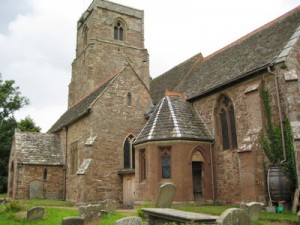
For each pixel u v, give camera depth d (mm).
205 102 24156
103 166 26188
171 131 22078
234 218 9734
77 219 14094
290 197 17266
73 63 44688
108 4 41844
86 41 42844
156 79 37938
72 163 31156
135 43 42812
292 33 19875
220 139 22812
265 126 18828
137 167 23406
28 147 33219
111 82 28109
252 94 19562
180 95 25656
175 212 12836
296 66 18109
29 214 16766
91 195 25078
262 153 18406
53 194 31922
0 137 46000
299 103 17219
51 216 17984
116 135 27312
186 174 21359
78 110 32406
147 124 24141
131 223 12555
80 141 29312
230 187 21281
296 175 17078
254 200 17672
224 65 25109
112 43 41000
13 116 50812
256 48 22719
